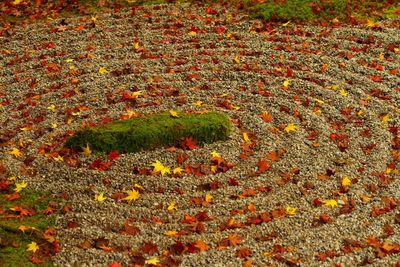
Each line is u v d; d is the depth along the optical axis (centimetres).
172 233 778
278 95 1064
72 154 920
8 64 1187
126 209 823
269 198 840
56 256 750
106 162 905
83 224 800
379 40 1224
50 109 1040
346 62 1150
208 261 737
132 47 1218
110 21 1320
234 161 914
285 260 736
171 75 1122
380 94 1061
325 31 1263
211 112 984
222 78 1116
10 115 1034
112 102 1056
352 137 961
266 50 1196
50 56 1205
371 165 902
